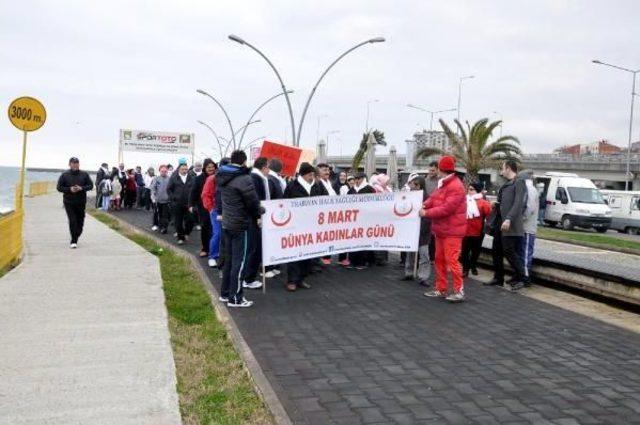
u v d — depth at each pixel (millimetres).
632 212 32938
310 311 8070
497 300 9078
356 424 4469
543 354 6336
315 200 9672
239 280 8125
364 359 6035
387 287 9891
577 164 54000
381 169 70250
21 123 11945
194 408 4629
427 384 5352
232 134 43500
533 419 4625
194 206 12789
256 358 6016
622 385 5430
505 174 9844
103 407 4555
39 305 7695
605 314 8398
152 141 50906
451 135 39750
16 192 11945
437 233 8953
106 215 24828
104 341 6223
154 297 8289
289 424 4363
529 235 9930
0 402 4613
